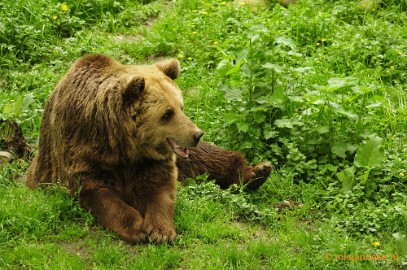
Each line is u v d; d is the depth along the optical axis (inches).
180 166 460.4
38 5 649.0
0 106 523.2
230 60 543.5
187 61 611.2
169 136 393.4
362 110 497.0
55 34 646.5
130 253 377.4
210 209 420.2
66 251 375.2
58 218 396.2
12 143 486.3
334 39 633.0
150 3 708.0
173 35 636.7
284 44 505.0
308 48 624.7
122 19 674.2
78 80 410.3
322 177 466.0
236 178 464.8
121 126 391.9
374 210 425.7
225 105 538.6
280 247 393.1
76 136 401.7
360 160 457.7
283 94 494.3
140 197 409.1
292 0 691.4
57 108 412.5
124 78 395.2
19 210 392.8
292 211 436.5
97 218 396.5
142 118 390.9
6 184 443.2
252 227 418.0
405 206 424.2
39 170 434.0
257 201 453.7
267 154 485.1
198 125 524.1
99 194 397.1
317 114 498.0
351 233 413.7
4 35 614.2
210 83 572.4
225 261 374.0
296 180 471.5
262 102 487.8
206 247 382.3
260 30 492.4
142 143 395.2
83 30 650.2
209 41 628.4
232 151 472.7
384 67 604.1
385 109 538.0
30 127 526.9
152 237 383.9
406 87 578.9
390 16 676.7
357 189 446.3
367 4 687.1
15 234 384.2
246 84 498.0
